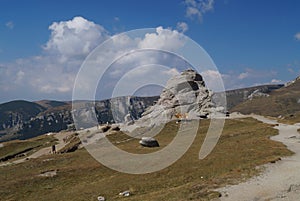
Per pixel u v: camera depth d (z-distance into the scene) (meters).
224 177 40.12
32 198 47.34
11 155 104.38
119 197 40.81
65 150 89.25
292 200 30.92
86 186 48.91
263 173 40.56
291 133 80.12
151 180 45.91
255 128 88.56
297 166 43.44
